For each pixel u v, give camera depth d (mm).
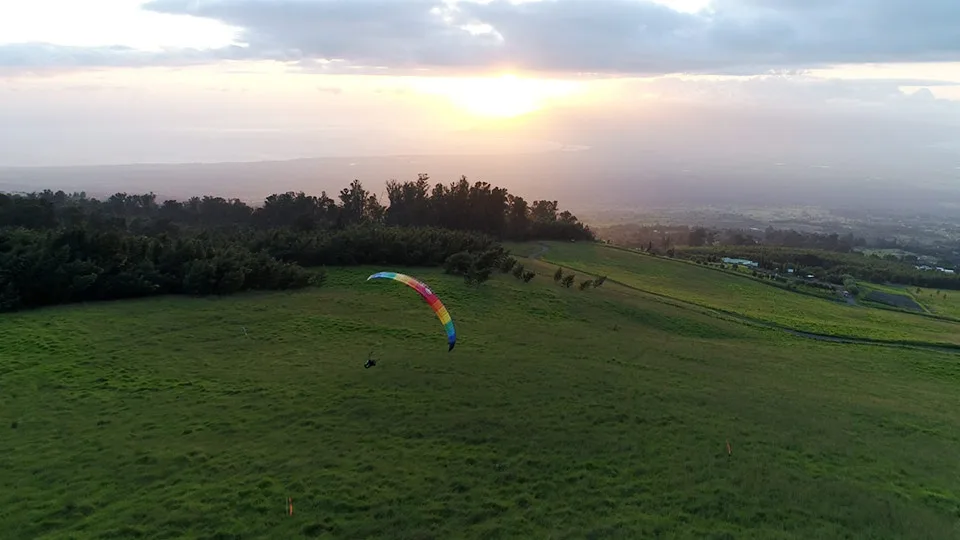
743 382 33875
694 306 61062
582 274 73188
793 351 46031
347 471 20125
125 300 42969
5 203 66438
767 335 51562
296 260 60625
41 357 30000
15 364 28812
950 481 21812
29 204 67500
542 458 21656
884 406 31422
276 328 38062
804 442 24688
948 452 25000
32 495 18172
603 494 19359
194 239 53875
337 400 26297
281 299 46219
